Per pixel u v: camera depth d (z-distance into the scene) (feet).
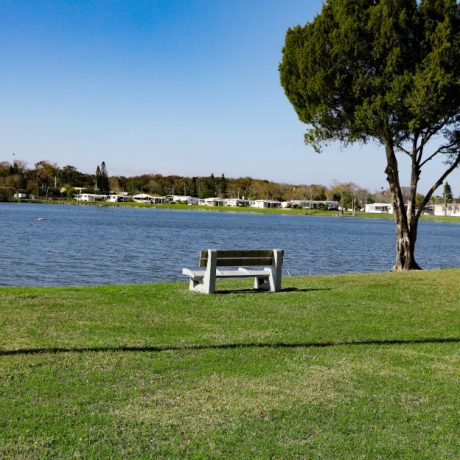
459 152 66.13
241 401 17.63
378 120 59.67
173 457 13.76
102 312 30.89
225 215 471.21
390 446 14.78
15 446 13.97
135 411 16.51
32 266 80.74
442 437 15.44
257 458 13.84
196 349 23.36
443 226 408.26
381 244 165.68
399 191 67.92
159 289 40.73
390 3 57.62
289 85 67.36
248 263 40.29
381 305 35.91
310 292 40.57
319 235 205.87
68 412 16.22
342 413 16.93
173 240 148.36
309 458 14.01
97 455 13.69
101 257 96.37
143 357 21.88
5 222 203.21
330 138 67.15
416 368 21.63
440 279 49.42
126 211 457.68
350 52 59.06
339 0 60.70
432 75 55.42
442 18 58.44
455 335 27.50
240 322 29.32
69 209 433.89
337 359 22.61
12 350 22.20
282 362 21.95
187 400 17.56
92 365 20.59
